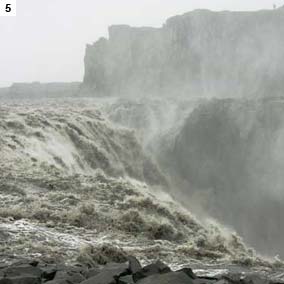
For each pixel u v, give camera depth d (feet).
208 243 61.41
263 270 45.03
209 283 25.55
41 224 56.44
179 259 47.83
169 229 62.59
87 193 74.49
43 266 31.96
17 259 39.11
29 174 82.07
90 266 39.60
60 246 47.19
